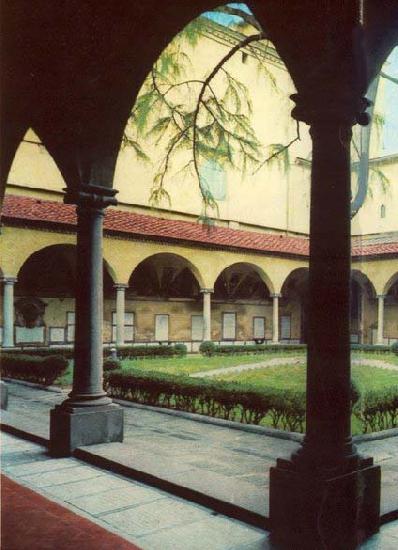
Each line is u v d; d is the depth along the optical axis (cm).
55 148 731
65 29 649
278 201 3234
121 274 2255
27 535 440
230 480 576
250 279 3133
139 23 643
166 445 805
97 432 721
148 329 2706
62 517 484
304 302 3456
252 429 923
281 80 2980
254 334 3175
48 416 1005
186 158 2748
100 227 744
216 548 431
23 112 738
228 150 1171
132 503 529
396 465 695
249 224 3055
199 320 2916
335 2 417
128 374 1232
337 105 435
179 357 2362
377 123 1361
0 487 566
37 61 680
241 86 1183
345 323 445
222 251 2600
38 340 2359
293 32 437
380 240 3359
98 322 742
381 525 480
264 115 2970
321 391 442
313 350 448
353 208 1275
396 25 452
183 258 2480
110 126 731
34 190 2248
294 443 829
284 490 443
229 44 2712
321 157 450
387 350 2572
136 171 2603
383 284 2839
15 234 1972
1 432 850
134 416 1065
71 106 705
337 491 428
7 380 1586
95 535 445
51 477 609
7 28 636
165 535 454
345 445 444
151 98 1139
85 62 684
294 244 2998
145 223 2420
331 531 425
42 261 2375
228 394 1003
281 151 1281
